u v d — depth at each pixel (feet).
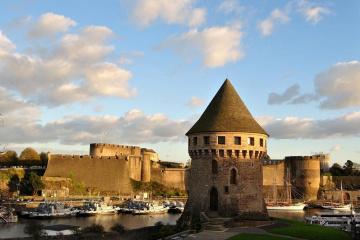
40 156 593.83
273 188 524.93
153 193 497.05
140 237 185.16
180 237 155.63
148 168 524.52
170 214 367.66
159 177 526.57
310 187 521.65
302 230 166.91
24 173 455.63
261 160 202.39
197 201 197.57
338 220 273.75
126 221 305.12
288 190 520.01
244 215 189.16
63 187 439.63
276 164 537.24
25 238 167.12
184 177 531.09
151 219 322.34
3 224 265.75
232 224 175.52
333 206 448.65
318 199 513.45
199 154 199.11
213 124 196.65
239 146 193.16
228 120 197.16
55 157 476.54
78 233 175.94
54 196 407.44
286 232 161.89
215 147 193.36
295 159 534.37
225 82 212.43
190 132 203.72
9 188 423.64
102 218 322.55
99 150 523.70
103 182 481.46
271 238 147.02
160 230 185.57
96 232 181.88
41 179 431.43
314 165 526.57
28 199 371.76
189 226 176.45
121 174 490.90
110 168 490.08
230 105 203.41
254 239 143.74
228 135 193.88
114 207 363.35
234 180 193.26
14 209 310.45
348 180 579.48
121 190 483.10
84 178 476.54
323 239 152.46
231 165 193.36
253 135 197.06
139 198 446.60
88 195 446.60
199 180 198.29
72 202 368.68
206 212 191.93
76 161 481.05
